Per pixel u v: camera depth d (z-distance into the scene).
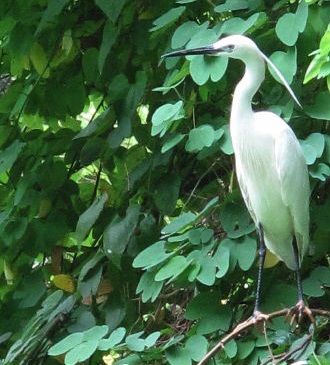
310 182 8.42
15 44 10.12
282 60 7.98
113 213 9.78
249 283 8.55
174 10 8.59
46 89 10.33
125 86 9.41
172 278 7.75
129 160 9.81
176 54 7.78
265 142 7.80
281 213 7.93
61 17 10.26
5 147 10.53
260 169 7.87
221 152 9.05
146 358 7.77
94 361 8.97
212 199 8.48
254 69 7.73
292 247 8.10
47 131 10.55
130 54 9.73
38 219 10.17
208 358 7.33
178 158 9.26
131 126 9.30
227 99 8.86
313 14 8.05
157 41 9.47
